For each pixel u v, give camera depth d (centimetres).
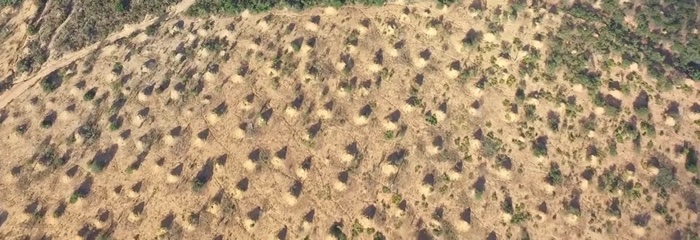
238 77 6900
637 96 6731
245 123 6688
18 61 7194
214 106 6788
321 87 6819
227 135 6650
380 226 6219
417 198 6328
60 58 7175
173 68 7006
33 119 6838
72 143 6681
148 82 6944
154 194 6419
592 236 6200
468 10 7138
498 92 6756
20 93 7006
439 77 6844
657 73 6788
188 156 6575
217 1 7344
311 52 7000
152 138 6662
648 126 6588
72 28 7325
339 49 7012
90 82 6981
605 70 6831
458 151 6519
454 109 6694
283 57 6994
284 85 6850
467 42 6925
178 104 6812
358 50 6994
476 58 6925
